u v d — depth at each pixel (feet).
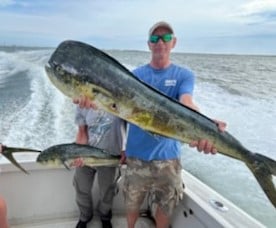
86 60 2.92
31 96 23.73
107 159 5.89
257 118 17.87
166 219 6.21
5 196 7.18
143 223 7.56
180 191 6.12
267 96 23.52
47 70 2.89
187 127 3.52
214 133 3.64
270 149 13.47
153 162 5.91
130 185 6.13
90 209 7.25
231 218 5.16
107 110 3.08
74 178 7.14
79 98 2.93
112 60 3.10
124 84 3.10
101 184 7.07
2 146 4.72
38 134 16.24
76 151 5.56
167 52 5.78
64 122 18.13
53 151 5.49
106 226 7.33
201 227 5.63
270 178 3.73
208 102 21.67
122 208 7.98
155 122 3.36
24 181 7.25
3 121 17.97
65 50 2.90
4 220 5.79
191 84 5.71
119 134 6.84
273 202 3.72
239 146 3.74
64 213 7.65
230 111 19.42
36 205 7.42
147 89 3.28
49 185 7.44
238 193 10.68
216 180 11.81
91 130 6.87
